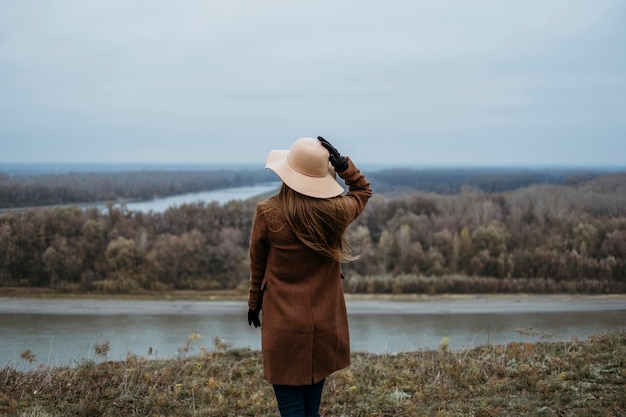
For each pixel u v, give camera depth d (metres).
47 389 4.73
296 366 2.59
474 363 5.35
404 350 6.94
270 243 2.58
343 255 2.57
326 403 4.48
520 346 6.38
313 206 2.48
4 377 5.00
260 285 2.70
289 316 2.57
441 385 4.77
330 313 2.64
